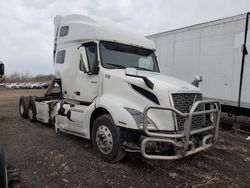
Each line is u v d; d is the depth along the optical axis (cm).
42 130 801
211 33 903
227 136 809
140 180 442
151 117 467
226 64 855
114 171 474
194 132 469
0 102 1820
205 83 928
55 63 783
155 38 1155
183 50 1011
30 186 408
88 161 519
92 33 602
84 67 590
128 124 461
